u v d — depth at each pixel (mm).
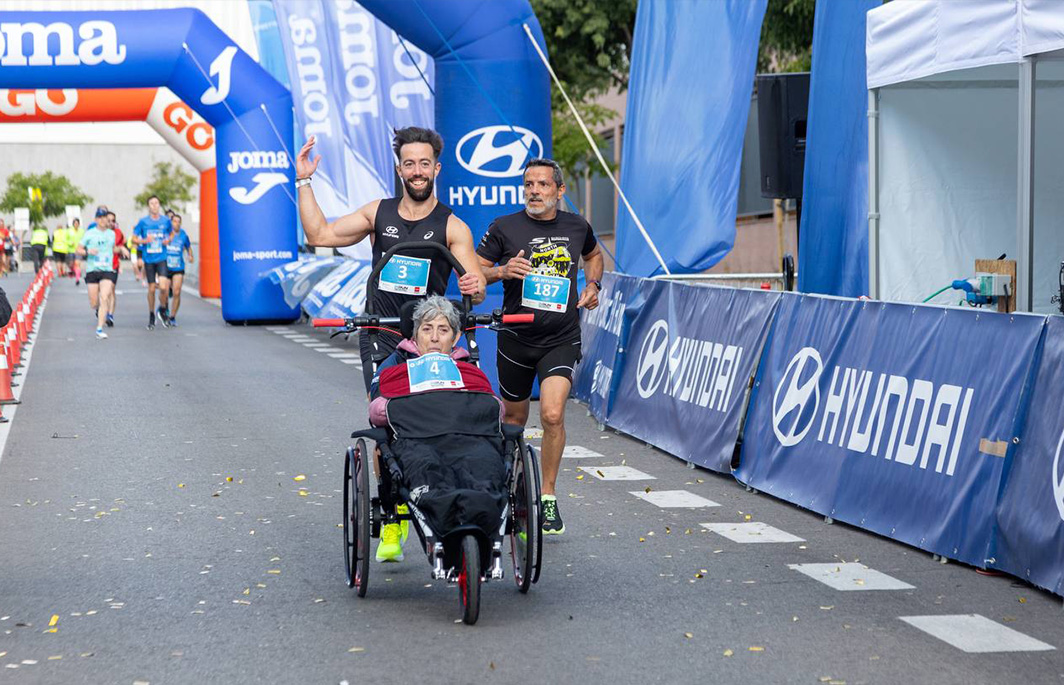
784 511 11258
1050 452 8391
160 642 7336
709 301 14328
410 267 9453
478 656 7035
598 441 15523
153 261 34469
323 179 30594
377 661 6949
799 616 7828
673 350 15117
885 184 17078
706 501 11742
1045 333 8664
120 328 34406
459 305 9359
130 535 10289
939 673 6688
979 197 17109
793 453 11742
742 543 9953
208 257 50812
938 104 17031
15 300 47125
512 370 10688
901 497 9945
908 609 7977
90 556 9555
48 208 119188
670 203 19688
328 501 11742
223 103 34969
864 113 17438
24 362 25031
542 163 10461
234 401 19188
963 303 16641
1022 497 8594
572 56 38031
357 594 8359
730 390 13180
